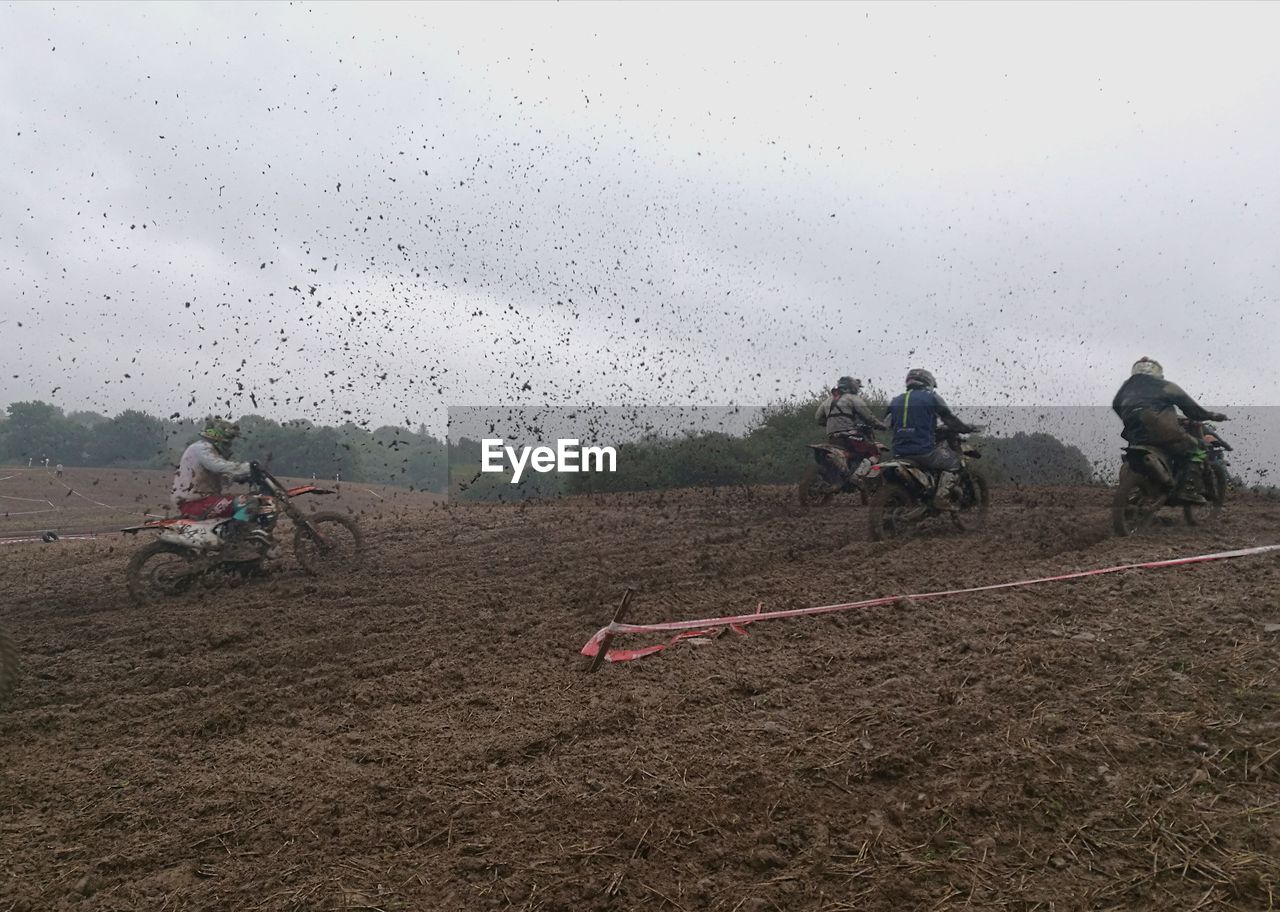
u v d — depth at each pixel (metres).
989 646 4.68
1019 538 8.67
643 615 6.17
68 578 8.80
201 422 8.36
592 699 4.42
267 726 4.40
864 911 2.62
